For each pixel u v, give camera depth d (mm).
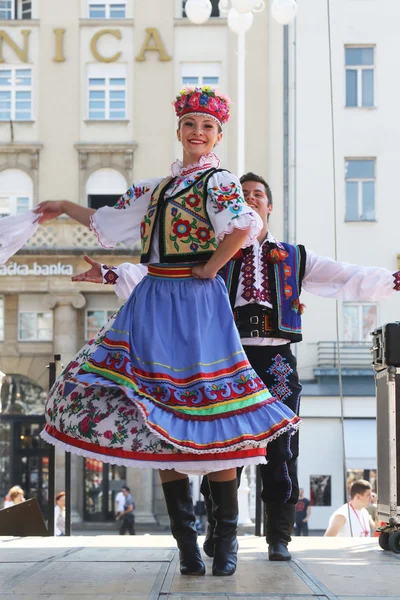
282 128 27688
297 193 26594
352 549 5605
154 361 4176
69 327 29062
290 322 5320
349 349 25000
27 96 29344
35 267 29062
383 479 5559
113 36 29250
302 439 24078
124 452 4070
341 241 26250
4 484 29734
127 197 4773
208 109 4516
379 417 5660
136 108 29219
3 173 29312
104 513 28688
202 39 29125
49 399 4312
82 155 29125
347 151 26547
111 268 5211
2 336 29547
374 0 26656
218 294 4375
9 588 3818
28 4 29734
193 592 3719
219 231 4242
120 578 4133
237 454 4086
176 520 4316
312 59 26719
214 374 4227
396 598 3576
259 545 5930
